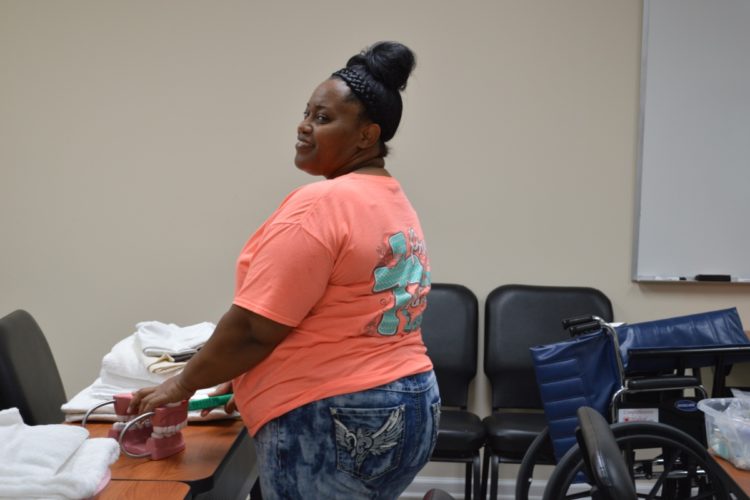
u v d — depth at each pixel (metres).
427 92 2.69
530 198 2.71
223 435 1.39
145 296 2.77
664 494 1.96
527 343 2.59
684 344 1.98
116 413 1.31
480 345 2.74
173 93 2.70
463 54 2.67
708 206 2.66
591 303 2.61
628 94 2.66
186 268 2.76
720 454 1.45
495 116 2.69
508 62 2.67
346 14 2.67
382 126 1.22
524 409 2.67
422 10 2.66
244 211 2.74
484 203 2.72
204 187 2.73
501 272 2.74
